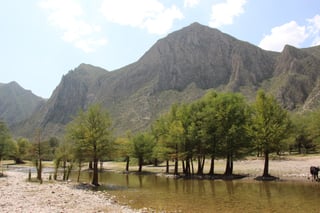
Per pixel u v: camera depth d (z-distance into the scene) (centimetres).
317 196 3162
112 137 4966
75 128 4941
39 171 5309
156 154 7306
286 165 6481
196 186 4391
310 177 4728
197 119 6025
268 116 5028
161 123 7044
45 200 2969
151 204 2925
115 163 12000
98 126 4872
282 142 4944
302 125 10469
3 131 8031
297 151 11769
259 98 5172
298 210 2527
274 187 3947
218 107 5788
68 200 3027
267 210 2556
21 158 12769
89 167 9338
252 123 5369
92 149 4812
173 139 6075
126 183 5094
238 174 5622
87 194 3559
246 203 2894
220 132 5616
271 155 9462
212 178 5375
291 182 4378
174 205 2859
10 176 6112
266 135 4866
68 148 5262
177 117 6359
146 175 7000
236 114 5622
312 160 7188
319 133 8206
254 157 8956
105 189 4219
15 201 2842
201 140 5753
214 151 5716
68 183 4731
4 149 7894
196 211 2570
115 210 2556
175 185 4612
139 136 8044
